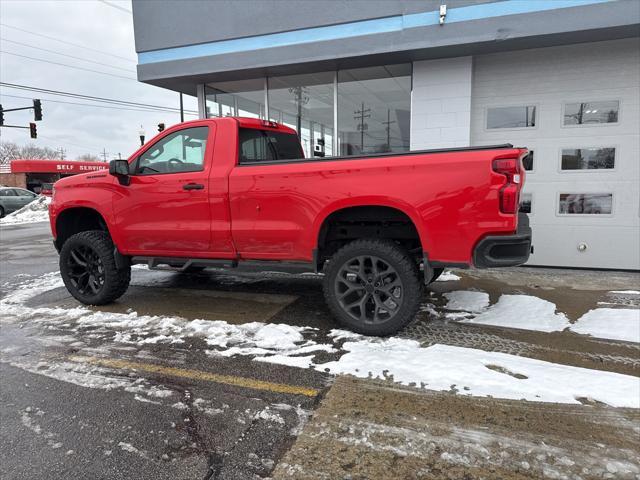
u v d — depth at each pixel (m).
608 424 2.53
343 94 7.99
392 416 2.64
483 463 2.21
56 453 2.37
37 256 9.54
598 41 6.18
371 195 3.69
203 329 4.18
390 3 6.45
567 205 6.66
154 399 2.91
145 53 8.17
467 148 3.49
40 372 3.35
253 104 8.66
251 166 4.19
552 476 2.10
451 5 6.14
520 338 3.83
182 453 2.34
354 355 3.48
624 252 6.47
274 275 6.54
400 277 3.70
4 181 36.59
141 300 5.27
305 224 3.96
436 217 3.53
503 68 6.72
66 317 4.68
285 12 7.09
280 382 3.10
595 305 4.73
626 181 6.37
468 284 5.70
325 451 2.33
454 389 2.94
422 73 6.98
